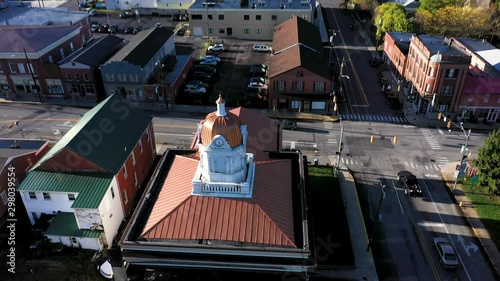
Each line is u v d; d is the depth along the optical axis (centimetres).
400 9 10019
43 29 8475
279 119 7244
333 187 5497
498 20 10312
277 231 3219
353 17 12512
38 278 4209
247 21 10606
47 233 4466
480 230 4884
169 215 3297
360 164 6056
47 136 6700
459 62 6744
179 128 6975
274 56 8325
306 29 9344
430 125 7094
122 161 4894
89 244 4519
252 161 3588
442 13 10238
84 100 7925
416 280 4259
